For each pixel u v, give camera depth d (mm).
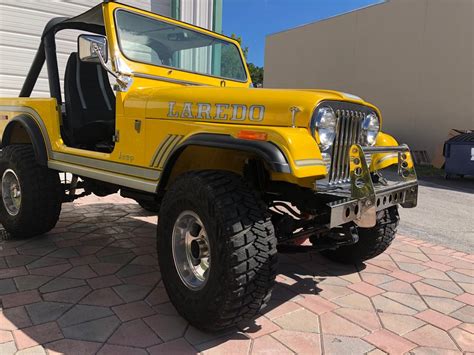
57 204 3889
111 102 4273
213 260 2227
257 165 2525
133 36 3307
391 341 2436
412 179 2988
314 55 17781
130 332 2391
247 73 4375
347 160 2729
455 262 3865
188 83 3639
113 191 3930
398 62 14492
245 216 2207
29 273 3164
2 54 6457
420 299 3020
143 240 4062
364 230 3410
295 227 2791
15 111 4137
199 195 2295
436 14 13211
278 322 2598
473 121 12484
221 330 2406
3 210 4004
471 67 12422
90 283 3025
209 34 3969
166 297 2852
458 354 2338
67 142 3867
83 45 2934
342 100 2572
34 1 6648
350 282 3289
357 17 15836
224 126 2385
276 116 2383
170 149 2652
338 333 2498
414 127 14156
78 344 2252
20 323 2438
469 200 7652
